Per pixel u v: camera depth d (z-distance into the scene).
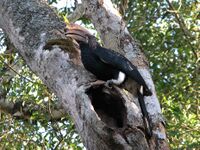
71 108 7.36
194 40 13.59
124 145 6.56
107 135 6.58
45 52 8.20
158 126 8.32
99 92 7.29
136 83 8.71
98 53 8.82
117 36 10.23
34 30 8.66
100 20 10.66
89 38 8.99
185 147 11.70
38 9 9.05
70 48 8.18
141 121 6.88
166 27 13.68
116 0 13.73
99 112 7.22
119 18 10.55
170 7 13.47
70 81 7.58
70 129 13.46
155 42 13.63
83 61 8.84
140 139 6.62
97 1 10.84
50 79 7.98
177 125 11.48
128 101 7.11
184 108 12.66
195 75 13.18
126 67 8.77
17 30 8.81
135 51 9.90
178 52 13.48
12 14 9.05
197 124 12.05
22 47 8.65
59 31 8.59
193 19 13.41
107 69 8.82
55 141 13.71
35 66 8.38
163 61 13.51
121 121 7.05
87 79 7.50
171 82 13.20
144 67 9.58
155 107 8.68
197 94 12.98
